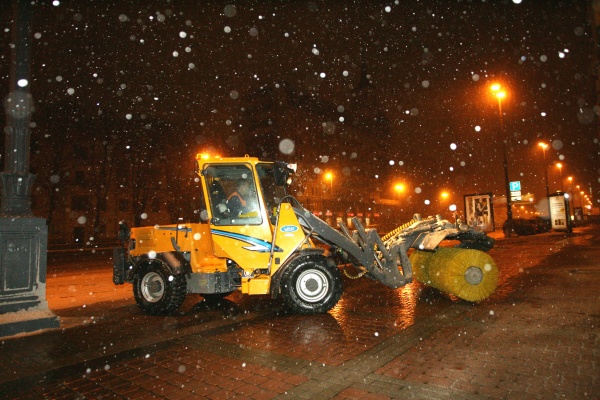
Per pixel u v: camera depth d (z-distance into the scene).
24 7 6.14
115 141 45.09
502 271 10.80
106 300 8.83
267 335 5.40
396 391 3.51
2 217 5.79
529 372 3.82
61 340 5.45
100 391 3.77
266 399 3.46
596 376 3.68
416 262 8.43
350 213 68.56
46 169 41.19
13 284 5.83
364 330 5.45
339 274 6.64
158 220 50.84
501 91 28.23
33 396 3.70
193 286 7.01
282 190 7.56
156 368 4.31
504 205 56.47
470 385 3.58
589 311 6.05
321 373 3.98
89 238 45.25
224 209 6.94
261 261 6.75
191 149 50.19
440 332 5.22
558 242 21.61
